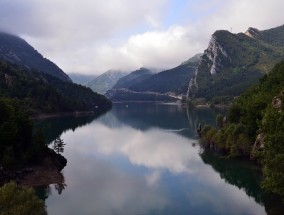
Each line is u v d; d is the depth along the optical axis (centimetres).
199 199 9469
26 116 13800
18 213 6297
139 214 8475
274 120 9519
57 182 10931
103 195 9819
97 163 13800
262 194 9662
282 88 14012
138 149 16725
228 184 10662
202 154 14912
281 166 7631
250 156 12938
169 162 13788
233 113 16025
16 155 11919
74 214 8456
